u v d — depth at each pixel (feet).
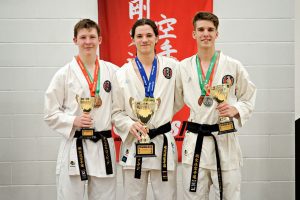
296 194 13.12
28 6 13.10
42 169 13.32
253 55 13.21
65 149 10.19
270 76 13.28
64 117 10.02
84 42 10.14
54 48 13.16
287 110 13.32
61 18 13.11
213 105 9.89
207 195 10.21
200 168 9.89
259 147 13.35
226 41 13.20
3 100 13.20
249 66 13.24
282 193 13.46
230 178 9.86
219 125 9.60
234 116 10.06
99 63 10.68
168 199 10.23
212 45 10.03
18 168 13.32
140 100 10.25
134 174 10.17
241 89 10.27
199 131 9.91
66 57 13.19
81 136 10.05
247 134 13.34
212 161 9.87
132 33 10.41
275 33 13.19
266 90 13.28
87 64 10.46
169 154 10.13
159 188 10.30
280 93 13.28
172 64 10.55
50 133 13.29
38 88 13.21
